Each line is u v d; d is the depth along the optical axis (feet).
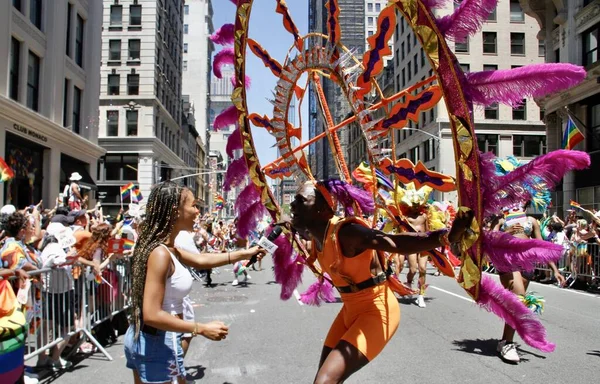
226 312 28.35
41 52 67.62
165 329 8.54
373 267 9.76
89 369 17.39
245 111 12.53
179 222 9.61
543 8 85.35
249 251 11.21
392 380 15.37
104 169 134.72
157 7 139.95
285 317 26.40
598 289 35.55
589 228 38.14
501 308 8.89
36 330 16.01
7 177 25.71
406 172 9.85
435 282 41.52
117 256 21.97
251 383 15.49
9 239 16.06
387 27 9.37
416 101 9.38
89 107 86.22
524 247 7.99
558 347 19.06
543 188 7.96
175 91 174.70
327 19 11.20
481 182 7.76
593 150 73.61
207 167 291.58
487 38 112.57
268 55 12.11
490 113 110.52
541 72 7.48
